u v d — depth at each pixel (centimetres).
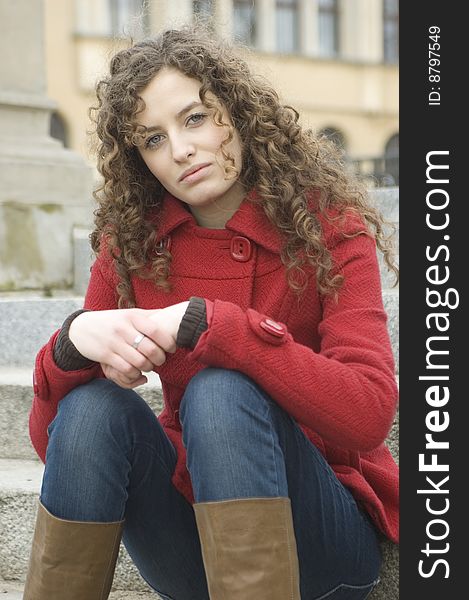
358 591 227
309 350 202
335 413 199
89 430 204
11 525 285
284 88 241
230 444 193
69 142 2402
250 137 223
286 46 2738
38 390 214
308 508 209
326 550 214
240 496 192
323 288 215
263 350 199
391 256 238
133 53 222
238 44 238
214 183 219
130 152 227
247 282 221
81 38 2391
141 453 210
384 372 205
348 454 225
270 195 219
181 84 216
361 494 221
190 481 213
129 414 207
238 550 191
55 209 545
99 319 208
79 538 204
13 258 528
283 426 205
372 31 2812
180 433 228
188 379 221
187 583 224
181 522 218
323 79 2761
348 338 209
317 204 223
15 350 391
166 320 204
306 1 2739
